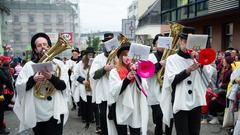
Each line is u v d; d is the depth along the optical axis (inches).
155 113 254.7
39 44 175.8
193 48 181.6
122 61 193.3
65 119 184.2
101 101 263.6
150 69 176.6
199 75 192.4
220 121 354.0
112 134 199.8
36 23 2005.4
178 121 191.5
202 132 313.7
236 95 276.7
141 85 188.1
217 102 350.3
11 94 337.7
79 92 367.2
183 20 740.0
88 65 340.2
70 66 453.7
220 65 387.9
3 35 1598.2
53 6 2030.0
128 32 597.0
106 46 255.0
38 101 174.7
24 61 573.3
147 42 676.1
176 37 228.4
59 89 176.9
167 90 199.9
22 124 177.6
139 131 192.7
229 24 639.1
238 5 530.0
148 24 1700.3
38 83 172.9
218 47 668.1
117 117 191.3
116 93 186.7
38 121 176.1
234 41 607.8
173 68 192.1
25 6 1971.0
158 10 1706.4
